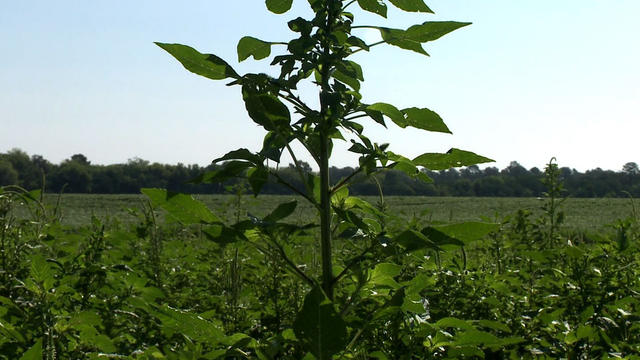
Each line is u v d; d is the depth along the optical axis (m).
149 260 5.29
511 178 80.81
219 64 1.98
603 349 3.05
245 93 2.03
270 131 2.14
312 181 2.23
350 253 4.43
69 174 60.25
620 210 43.03
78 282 3.33
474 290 3.72
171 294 4.68
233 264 4.82
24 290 3.55
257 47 2.20
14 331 2.53
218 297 4.62
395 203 51.72
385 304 1.99
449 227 1.91
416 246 1.96
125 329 3.36
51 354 2.48
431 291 3.59
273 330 4.11
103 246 3.69
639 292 3.52
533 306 3.86
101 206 41.75
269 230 2.00
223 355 1.98
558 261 4.16
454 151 2.04
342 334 1.73
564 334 3.15
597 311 3.41
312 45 2.05
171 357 2.34
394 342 2.68
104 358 2.56
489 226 1.90
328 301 1.72
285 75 2.08
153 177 54.25
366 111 2.06
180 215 1.95
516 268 4.84
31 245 4.21
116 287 3.48
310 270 4.41
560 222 5.36
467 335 2.32
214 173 2.02
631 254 3.97
